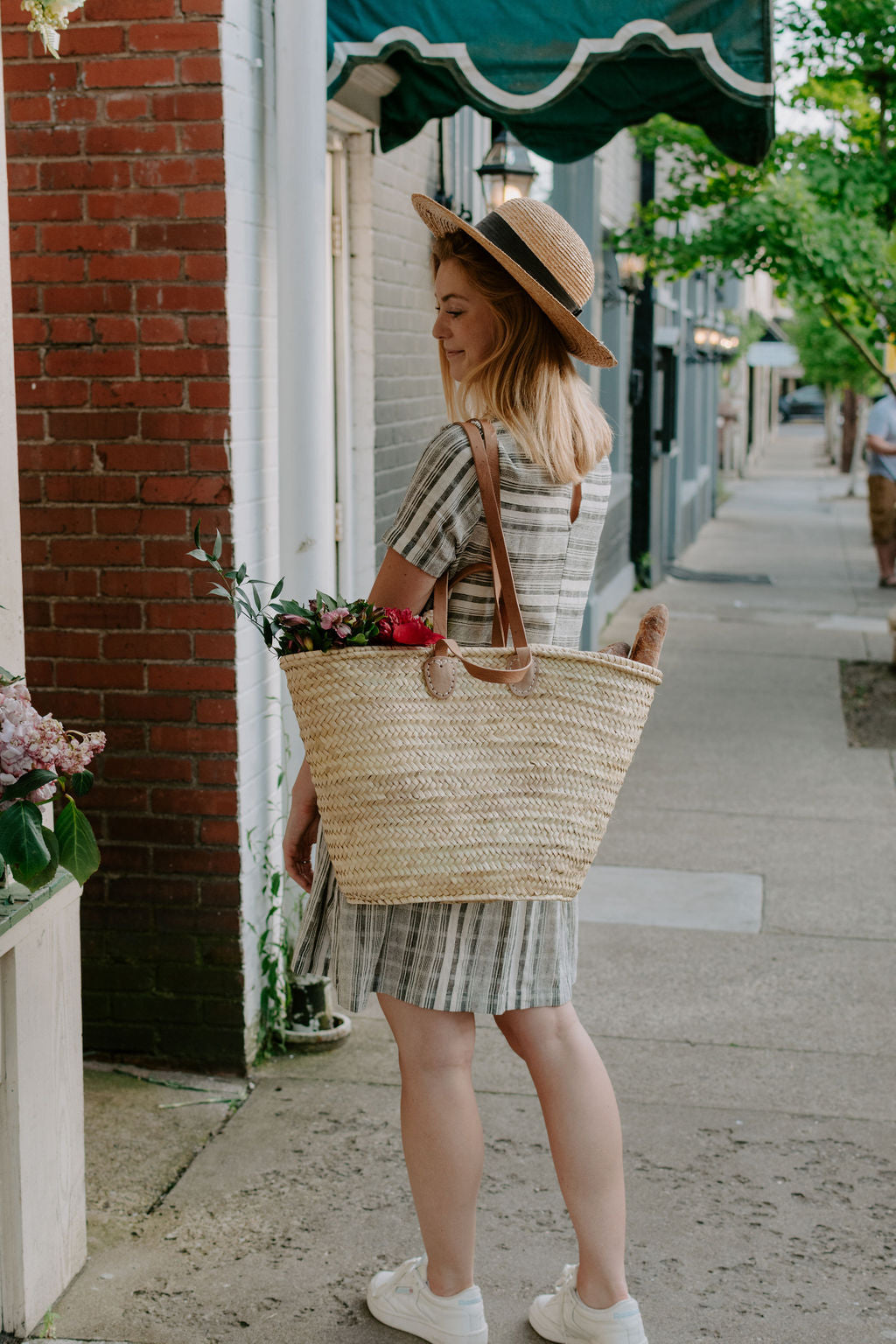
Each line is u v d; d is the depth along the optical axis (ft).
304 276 12.01
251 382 11.97
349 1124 11.58
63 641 12.07
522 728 7.28
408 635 7.12
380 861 7.29
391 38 12.96
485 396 7.65
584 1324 8.16
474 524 7.50
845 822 20.30
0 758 7.20
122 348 11.59
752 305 113.29
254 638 12.28
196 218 11.32
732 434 106.63
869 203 26.43
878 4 24.31
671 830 19.86
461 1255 8.27
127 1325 8.91
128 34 11.18
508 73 13.00
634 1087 12.26
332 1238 9.92
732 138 15.02
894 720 26.32
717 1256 9.71
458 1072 7.96
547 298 7.34
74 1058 9.28
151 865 12.28
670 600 40.98
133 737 12.12
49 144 11.41
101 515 11.85
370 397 16.52
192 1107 11.87
